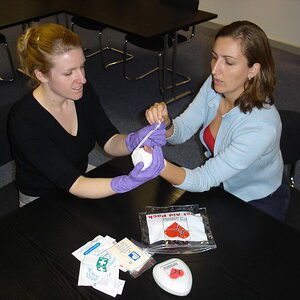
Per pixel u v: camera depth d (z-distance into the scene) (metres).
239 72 1.23
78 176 1.19
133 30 2.79
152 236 1.05
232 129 1.36
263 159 1.41
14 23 2.91
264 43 1.21
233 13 4.39
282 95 3.41
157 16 3.06
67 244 1.03
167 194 1.20
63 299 0.90
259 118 1.30
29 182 1.47
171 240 1.04
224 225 1.10
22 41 1.17
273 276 0.96
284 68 3.85
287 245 1.04
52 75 1.15
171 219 1.11
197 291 0.92
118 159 1.34
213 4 4.50
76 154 1.42
